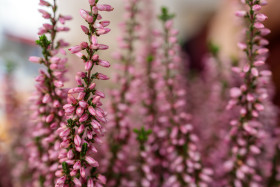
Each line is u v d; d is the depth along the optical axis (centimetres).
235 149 18
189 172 18
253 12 16
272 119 20
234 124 17
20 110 23
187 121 19
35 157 17
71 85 17
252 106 17
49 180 17
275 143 19
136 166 18
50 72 15
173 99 19
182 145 19
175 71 20
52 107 15
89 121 13
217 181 20
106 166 18
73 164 13
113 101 20
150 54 22
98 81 22
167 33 20
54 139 15
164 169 19
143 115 20
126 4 21
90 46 13
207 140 22
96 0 13
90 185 13
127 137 19
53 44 15
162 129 19
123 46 21
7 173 23
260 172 20
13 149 23
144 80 20
